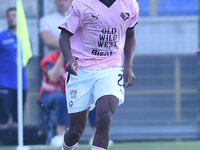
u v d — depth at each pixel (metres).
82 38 13.04
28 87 24.94
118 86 12.95
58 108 21.22
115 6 12.62
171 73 27.47
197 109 26.78
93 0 12.59
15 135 21.27
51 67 21.75
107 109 12.26
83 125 13.49
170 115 27.03
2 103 21.75
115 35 12.86
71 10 12.72
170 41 27.48
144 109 27.34
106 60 13.23
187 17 27.20
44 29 23.11
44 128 21.55
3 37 22.00
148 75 27.53
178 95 27.27
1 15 26.05
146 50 27.62
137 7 13.18
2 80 21.78
